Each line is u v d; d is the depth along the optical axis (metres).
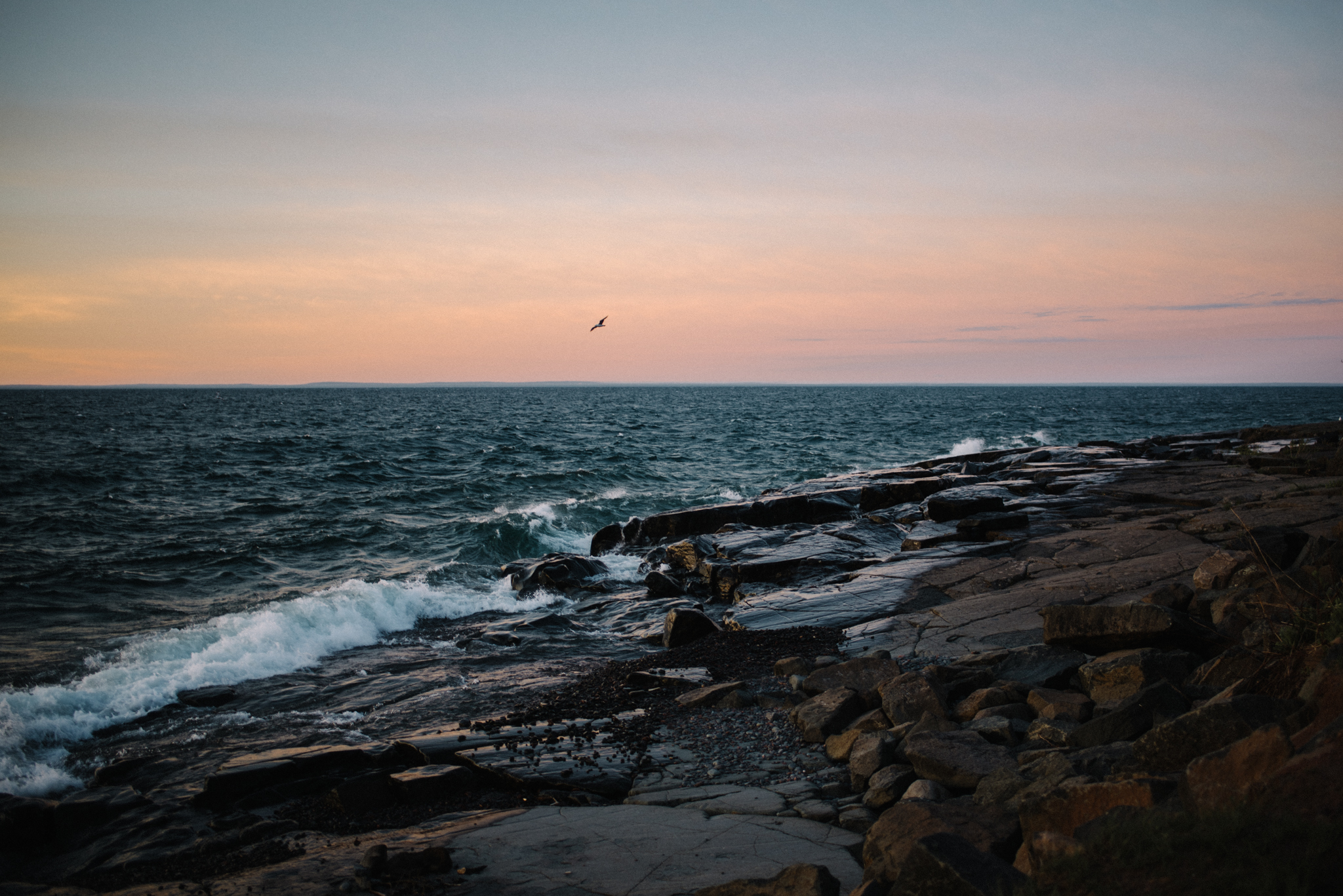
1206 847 2.70
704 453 48.47
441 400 181.00
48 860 6.28
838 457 45.75
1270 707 3.77
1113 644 7.03
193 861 5.89
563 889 4.46
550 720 8.26
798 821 5.34
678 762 6.76
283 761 7.37
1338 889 2.29
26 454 45.66
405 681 11.13
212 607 16.11
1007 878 3.19
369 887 4.73
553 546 22.67
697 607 14.38
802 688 7.98
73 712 9.77
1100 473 19.83
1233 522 11.71
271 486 34.62
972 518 14.68
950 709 6.48
